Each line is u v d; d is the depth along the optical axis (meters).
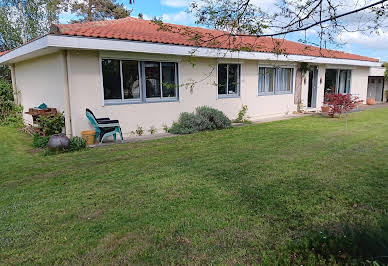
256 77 13.24
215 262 2.73
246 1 3.48
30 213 3.79
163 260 2.78
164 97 10.16
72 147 7.39
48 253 2.92
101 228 3.37
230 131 10.16
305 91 15.99
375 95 22.56
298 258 2.72
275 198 4.12
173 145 7.96
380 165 5.62
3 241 3.13
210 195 4.26
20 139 9.34
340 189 4.43
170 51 9.11
